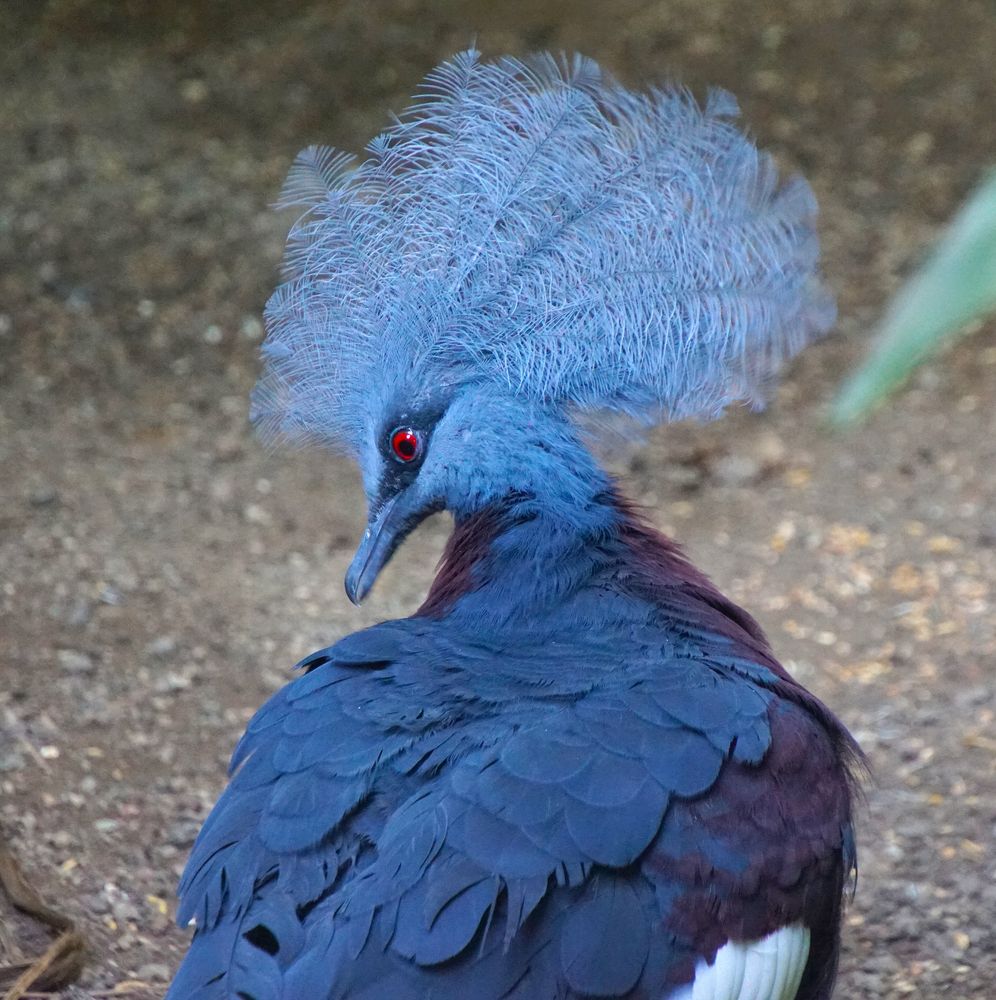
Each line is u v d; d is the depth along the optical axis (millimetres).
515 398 6773
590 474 6762
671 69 18453
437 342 6941
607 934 5145
